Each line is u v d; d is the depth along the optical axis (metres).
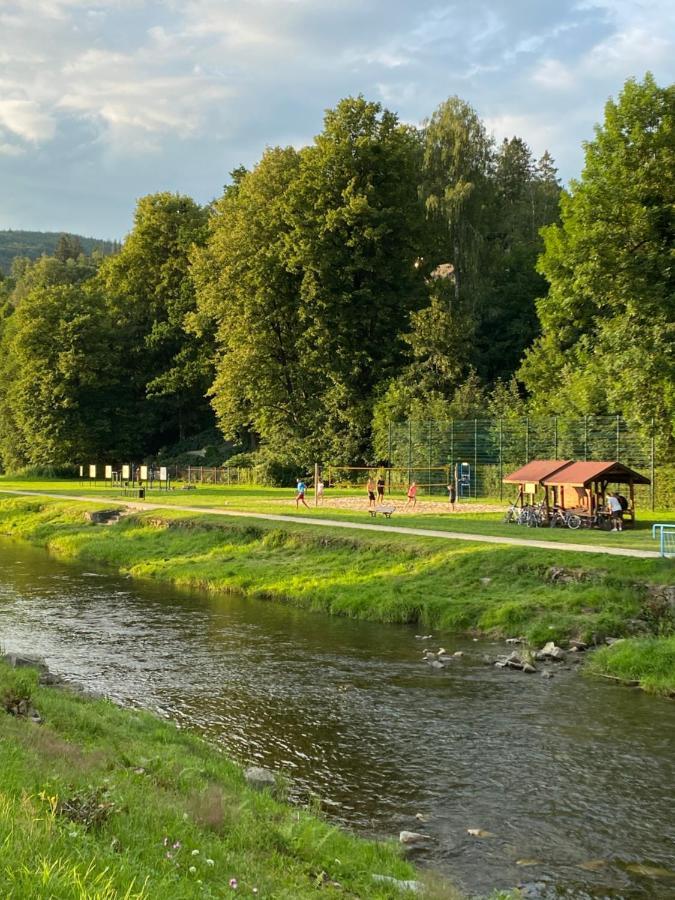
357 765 13.38
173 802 9.02
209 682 18.52
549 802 11.91
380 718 15.87
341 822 11.19
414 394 66.19
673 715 16.03
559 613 22.95
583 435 50.03
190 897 5.72
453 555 28.89
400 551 30.92
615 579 23.75
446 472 58.59
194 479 81.38
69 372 89.81
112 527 46.47
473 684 18.30
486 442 57.84
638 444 46.38
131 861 6.10
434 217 73.81
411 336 67.38
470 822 11.26
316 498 52.47
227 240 70.44
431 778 12.83
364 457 68.19
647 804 11.84
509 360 81.19
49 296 93.38
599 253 36.62
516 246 89.81
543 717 15.90
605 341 40.31
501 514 42.94
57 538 46.69
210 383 92.50
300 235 65.81
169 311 91.56
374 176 67.62
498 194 93.12
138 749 11.69
